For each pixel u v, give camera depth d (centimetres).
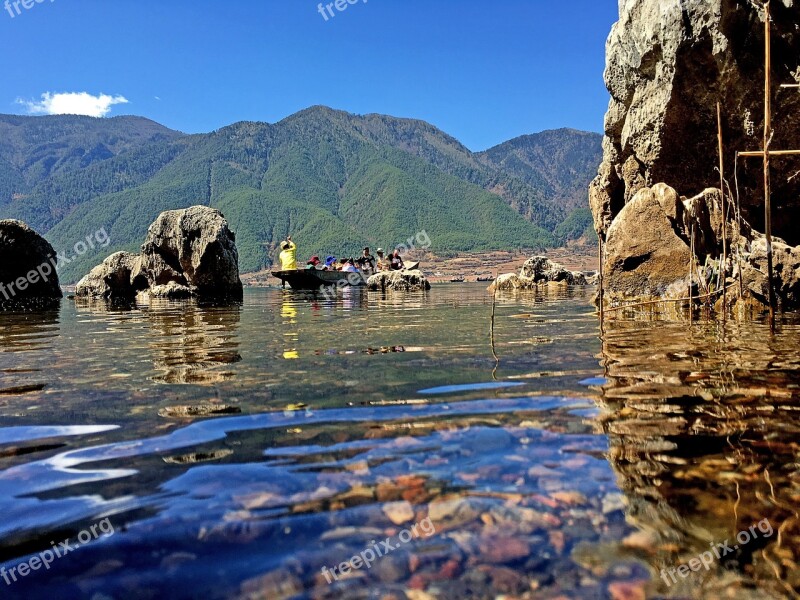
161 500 190
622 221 1049
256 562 152
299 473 212
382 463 221
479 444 242
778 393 316
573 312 961
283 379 388
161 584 142
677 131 1099
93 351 567
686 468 212
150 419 290
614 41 1240
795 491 191
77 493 197
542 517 176
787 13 867
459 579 144
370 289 2438
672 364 414
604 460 221
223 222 1806
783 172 992
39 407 321
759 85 955
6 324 952
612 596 138
